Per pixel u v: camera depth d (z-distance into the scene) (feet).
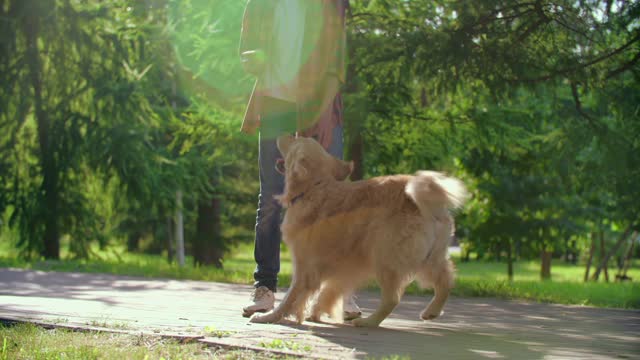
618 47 29.22
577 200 68.33
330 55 14.94
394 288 12.54
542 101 37.96
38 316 13.76
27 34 53.98
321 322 13.71
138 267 39.63
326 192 13.03
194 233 81.15
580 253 141.18
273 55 15.35
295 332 11.96
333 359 9.26
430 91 33.53
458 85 31.68
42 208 55.26
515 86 29.60
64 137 54.85
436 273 12.91
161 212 60.90
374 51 32.17
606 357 9.86
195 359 9.66
